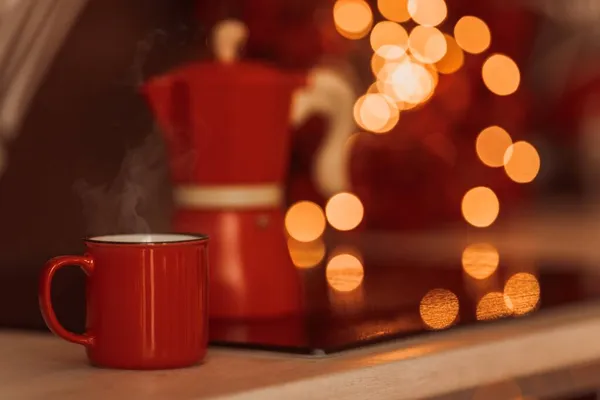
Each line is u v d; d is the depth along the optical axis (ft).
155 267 3.71
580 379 4.37
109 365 3.72
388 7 6.99
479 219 7.58
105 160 5.32
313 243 6.70
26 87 5.02
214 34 4.53
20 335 4.22
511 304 4.64
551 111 9.23
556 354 4.27
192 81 4.32
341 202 6.79
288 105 4.45
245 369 3.70
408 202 7.26
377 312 4.48
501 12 8.16
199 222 4.38
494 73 7.74
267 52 6.56
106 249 3.72
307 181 6.68
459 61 7.43
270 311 4.39
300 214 6.67
